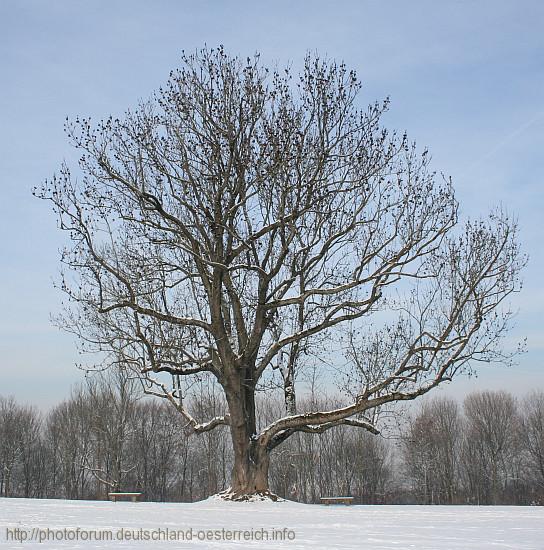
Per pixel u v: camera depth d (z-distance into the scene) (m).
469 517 15.17
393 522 13.29
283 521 13.20
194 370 24.92
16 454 73.00
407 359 24.52
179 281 24.33
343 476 63.44
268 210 24.73
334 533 10.67
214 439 55.47
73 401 69.06
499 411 75.12
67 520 12.10
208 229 24.16
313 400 42.56
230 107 23.95
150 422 71.62
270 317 24.97
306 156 23.92
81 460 66.56
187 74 24.36
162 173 24.00
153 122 24.25
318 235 24.56
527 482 74.94
